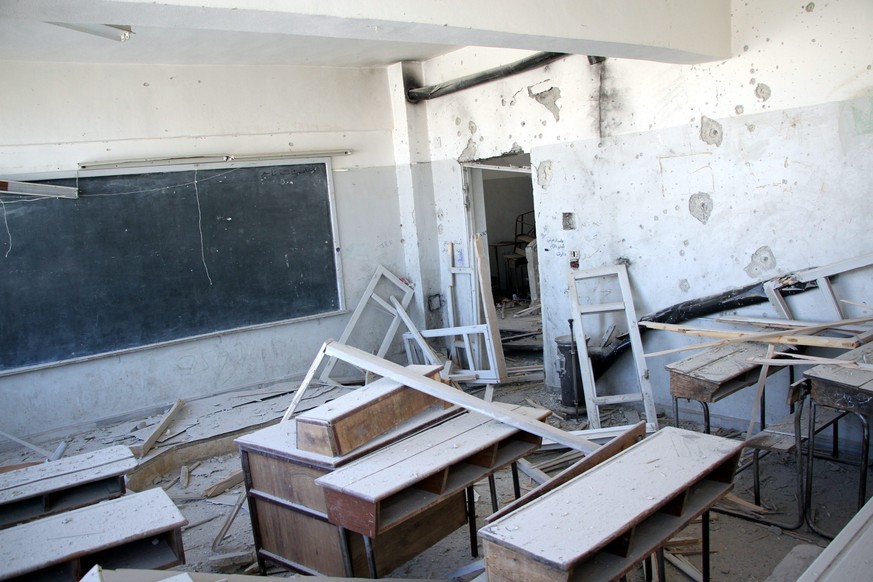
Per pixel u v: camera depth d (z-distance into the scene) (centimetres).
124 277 566
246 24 267
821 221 407
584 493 229
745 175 438
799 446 333
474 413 336
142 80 559
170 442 504
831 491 371
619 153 507
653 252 497
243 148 614
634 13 373
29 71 513
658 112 478
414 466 275
